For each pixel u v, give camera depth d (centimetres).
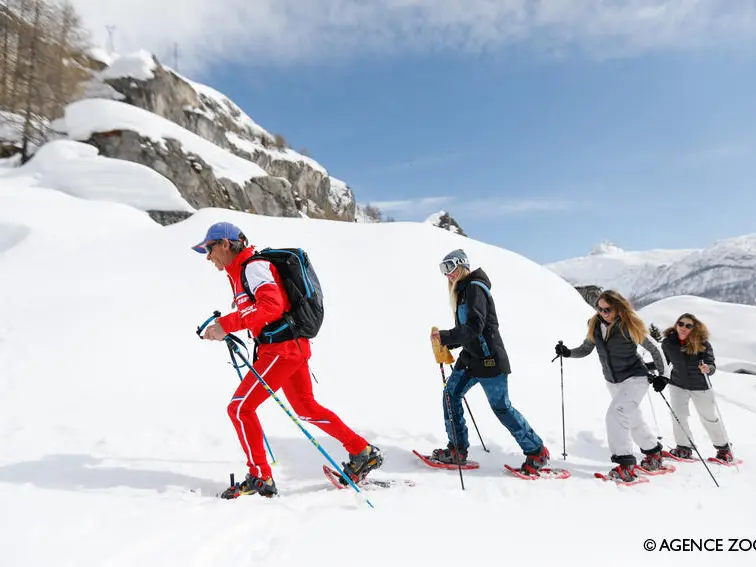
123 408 453
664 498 320
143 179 2027
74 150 2161
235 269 299
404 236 1318
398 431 480
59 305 740
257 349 316
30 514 229
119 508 249
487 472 392
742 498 327
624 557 218
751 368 2039
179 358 609
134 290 838
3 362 537
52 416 423
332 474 331
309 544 221
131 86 3372
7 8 2952
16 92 2789
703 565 212
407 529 243
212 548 215
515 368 735
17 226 1210
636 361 415
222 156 2973
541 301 1180
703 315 2717
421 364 701
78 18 3509
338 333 780
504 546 226
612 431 395
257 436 304
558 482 364
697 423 607
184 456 375
